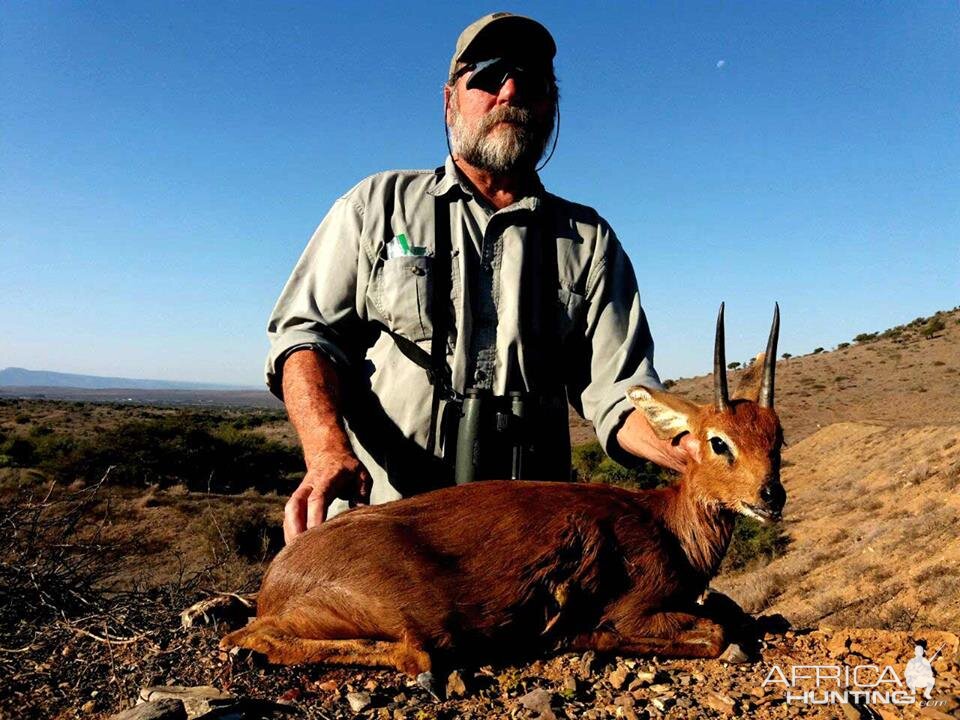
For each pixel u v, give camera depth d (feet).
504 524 3.91
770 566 24.48
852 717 3.34
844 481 33.45
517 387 4.61
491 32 4.63
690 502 4.30
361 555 3.69
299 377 4.18
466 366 4.52
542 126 4.78
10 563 7.06
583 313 4.83
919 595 17.54
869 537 23.35
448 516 3.91
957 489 24.95
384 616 3.65
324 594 3.68
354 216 4.66
